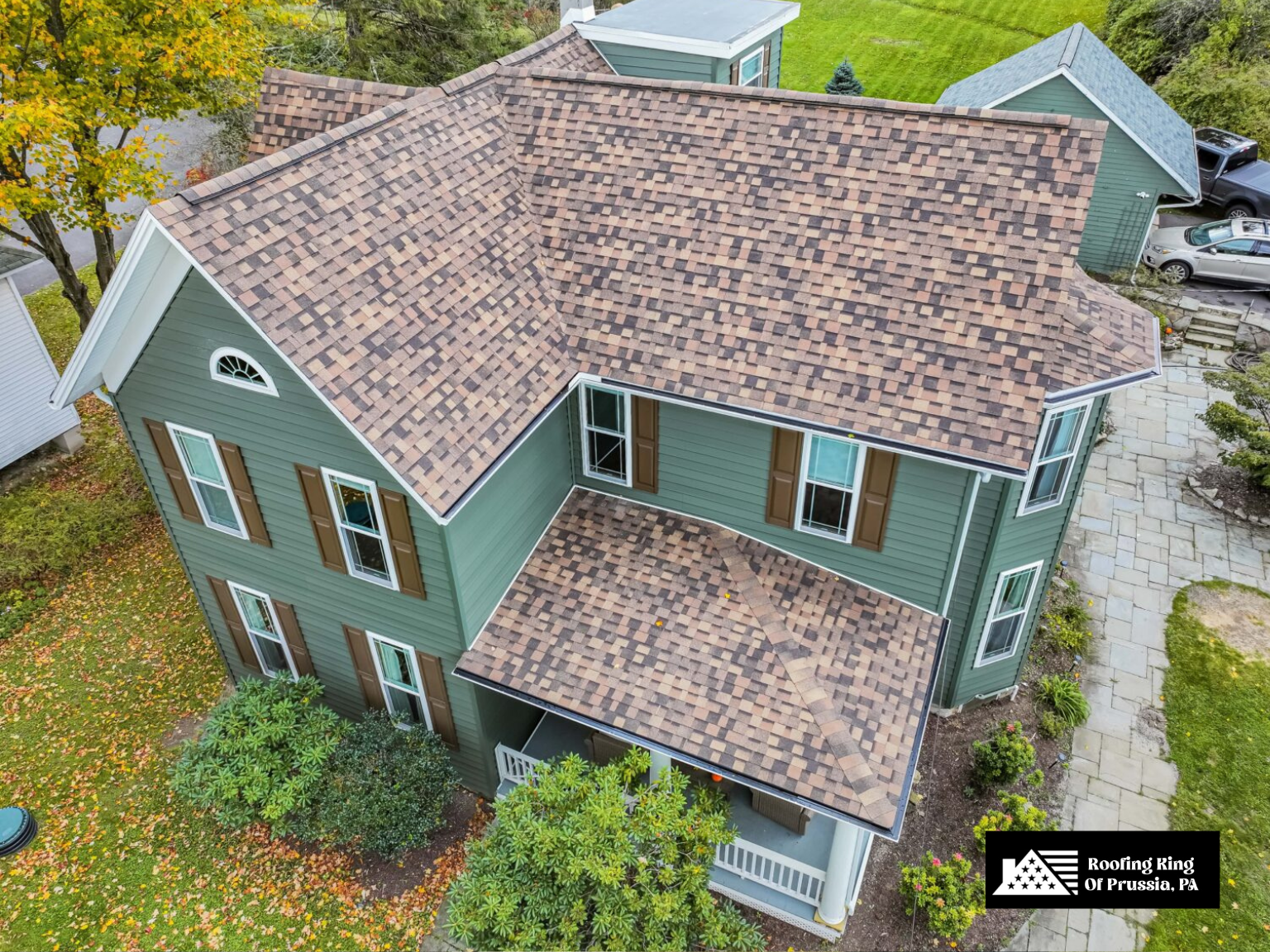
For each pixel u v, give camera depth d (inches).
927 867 451.5
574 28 627.8
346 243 400.5
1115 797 512.4
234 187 375.9
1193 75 1078.4
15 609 628.1
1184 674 583.8
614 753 492.1
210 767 463.5
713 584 458.9
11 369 704.4
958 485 406.0
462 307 424.8
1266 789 514.6
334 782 455.2
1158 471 744.3
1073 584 646.5
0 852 296.7
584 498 506.9
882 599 460.8
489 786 506.9
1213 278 920.3
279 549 464.4
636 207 475.5
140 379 428.1
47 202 628.4
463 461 380.5
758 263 444.1
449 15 1032.8
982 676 545.6
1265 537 682.8
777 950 442.3
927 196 429.7
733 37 607.8
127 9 640.4
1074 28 947.3
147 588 655.1
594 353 447.8
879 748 395.5
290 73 547.2
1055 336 394.3
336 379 363.9
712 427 447.8
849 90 1125.7
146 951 440.1
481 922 370.9
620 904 374.3
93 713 563.2
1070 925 454.0
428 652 459.5
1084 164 410.9
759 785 386.6
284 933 448.1
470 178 475.2
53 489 728.3
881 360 409.7
